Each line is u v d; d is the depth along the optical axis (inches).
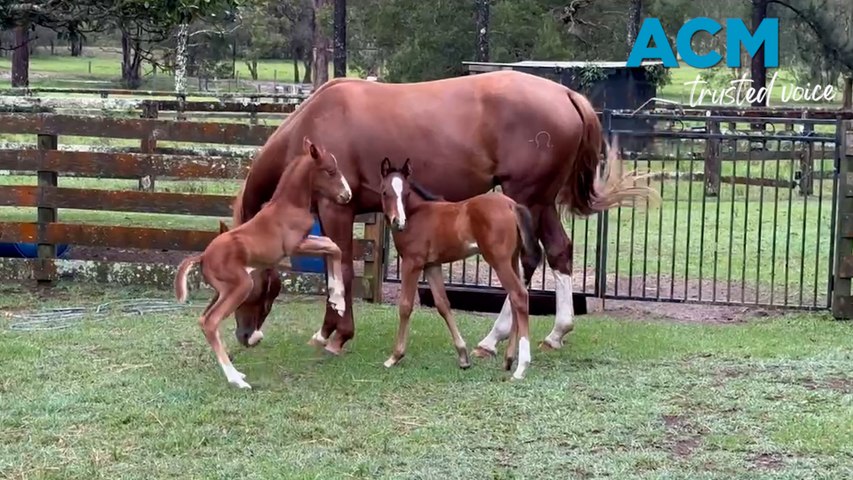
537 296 313.7
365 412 206.4
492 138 254.2
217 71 1670.8
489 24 1131.9
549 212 264.1
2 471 171.3
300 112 259.8
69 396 213.5
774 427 196.4
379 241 329.7
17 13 429.7
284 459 178.2
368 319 300.8
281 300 332.5
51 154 340.2
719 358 254.2
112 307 311.3
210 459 178.4
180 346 262.4
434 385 226.8
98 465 175.0
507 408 209.0
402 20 1180.5
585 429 195.6
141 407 207.3
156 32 454.6
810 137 314.5
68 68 1844.2
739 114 636.7
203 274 227.5
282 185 232.1
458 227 232.2
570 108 258.7
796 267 406.6
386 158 235.6
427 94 257.1
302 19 1760.6
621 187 275.0
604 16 1224.2
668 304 336.5
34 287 339.9
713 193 623.8
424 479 168.6
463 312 317.7
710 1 1120.2
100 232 341.1
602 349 263.6
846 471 172.2
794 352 260.7
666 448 185.5
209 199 338.0
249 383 226.5
